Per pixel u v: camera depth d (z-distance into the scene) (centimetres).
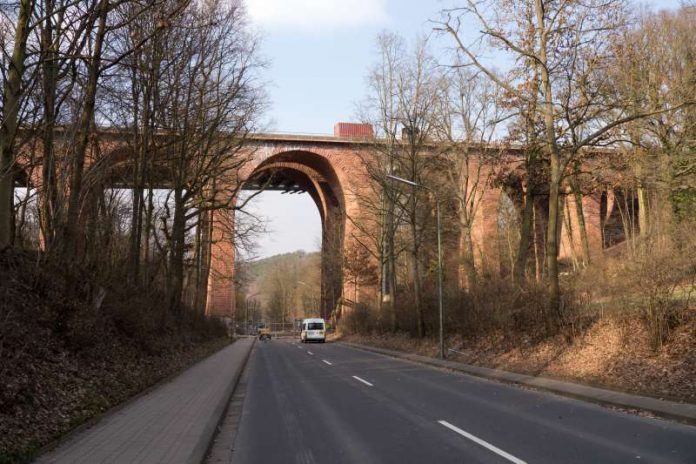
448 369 2058
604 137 1938
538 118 2031
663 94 2141
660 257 1412
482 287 2492
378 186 3906
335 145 5412
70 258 1366
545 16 1920
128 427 859
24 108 1303
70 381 1003
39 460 649
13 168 1316
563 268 3962
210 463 705
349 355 3089
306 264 11325
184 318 3044
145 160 2167
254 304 13788
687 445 739
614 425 892
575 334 1745
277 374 1978
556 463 654
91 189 1628
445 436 820
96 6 1249
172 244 2627
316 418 1020
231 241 3372
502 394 1306
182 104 2528
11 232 1433
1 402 735
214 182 3173
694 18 2331
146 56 2050
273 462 702
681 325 1383
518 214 4306
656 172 2191
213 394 1284
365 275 5297
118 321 1630
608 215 4797
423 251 4375
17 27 1099
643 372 1295
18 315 1009
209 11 2394
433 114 3064
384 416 1016
